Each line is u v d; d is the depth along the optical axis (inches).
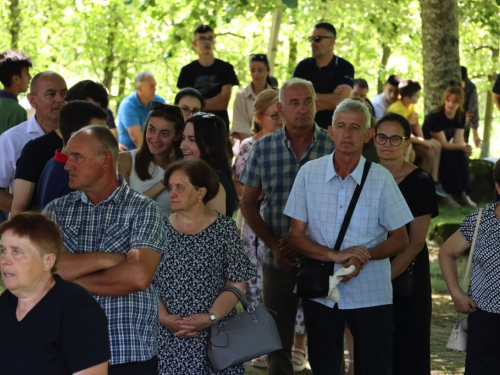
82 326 157.8
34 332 157.2
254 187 300.4
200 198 235.1
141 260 196.2
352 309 252.1
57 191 236.4
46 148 265.6
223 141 269.4
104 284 194.5
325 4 983.6
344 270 245.6
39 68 1124.5
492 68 1224.8
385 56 1217.4
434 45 765.9
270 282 296.0
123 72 1159.6
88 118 239.8
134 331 199.6
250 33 1165.1
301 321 339.3
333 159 257.6
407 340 279.3
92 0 1113.4
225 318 238.2
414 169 279.3
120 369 198.5
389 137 277.0
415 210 274.5
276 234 297.9
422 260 278.7
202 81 537.6
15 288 157.1
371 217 253.0
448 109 700.0
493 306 240.7
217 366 233.0
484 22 974.4
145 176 277.7
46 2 1109.1
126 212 203.0
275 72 1213.1
